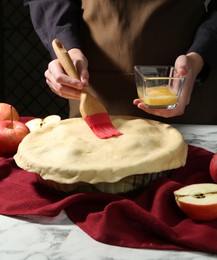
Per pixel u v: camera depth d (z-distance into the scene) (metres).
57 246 0.85
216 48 1.49
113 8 1.54
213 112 1.66
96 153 1.04
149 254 0.82
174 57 1.58
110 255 0.82
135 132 1.14
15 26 2.78
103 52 1.59
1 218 0.95
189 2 1.53
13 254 0.83
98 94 1.63
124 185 1.00
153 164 1.00
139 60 1.57
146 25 1.53
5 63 2.85
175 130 1.16
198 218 0.91
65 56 1.25
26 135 1.21
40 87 2.85
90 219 0.92
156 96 1.24
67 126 1.18
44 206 0.96
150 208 0.97
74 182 0.97
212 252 0.82
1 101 2.88
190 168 1.14
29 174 1.13
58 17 1.57
